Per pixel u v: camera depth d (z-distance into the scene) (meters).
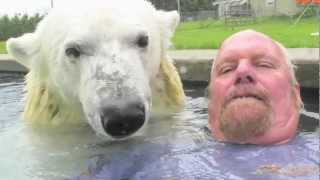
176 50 2.03
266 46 0.63
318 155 0.57
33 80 0.78
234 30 4.07
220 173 0.54
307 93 1.15
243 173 0.53
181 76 1.43
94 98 0.60
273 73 0.62
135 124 0.58
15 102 1.14
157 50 0.72
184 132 0.71
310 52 1.41
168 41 0.76
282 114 0.62
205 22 6.12
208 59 1.36
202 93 1.16
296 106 0.65
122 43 0.65
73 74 0.67
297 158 0.56
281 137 0.62
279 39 2.37
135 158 0.62
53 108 0.76
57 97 0.74
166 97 0.78
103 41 0.64
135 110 0.57
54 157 0.64
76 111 0.73
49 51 0.71
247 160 0.57
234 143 0.63
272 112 0.61
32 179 0.57
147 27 0.69
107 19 0.64
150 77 0.71
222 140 0.64
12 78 1.85
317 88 1.12
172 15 0.77
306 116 0.84
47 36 0.71
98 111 0.59
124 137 0.59
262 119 0.60
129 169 0.58
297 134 0.67
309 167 0.53
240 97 0.61
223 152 0.60
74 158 0.63
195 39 2.98
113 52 0.63
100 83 0.60
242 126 0.61
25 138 0.74
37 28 0.76
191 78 1.41
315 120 0.80
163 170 0.56
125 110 0.57
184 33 4.02
